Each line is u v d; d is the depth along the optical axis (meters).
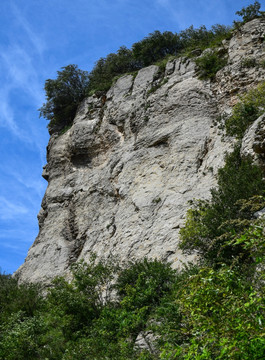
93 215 22.83
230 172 14.99
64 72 32.16
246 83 21.11
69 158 27.56
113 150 24.88
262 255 5.39
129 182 21.78
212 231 13.24
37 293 18.69
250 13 24.97
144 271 15.07
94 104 28.77
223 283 5.54
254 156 14.59
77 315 15.00
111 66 32.34
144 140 22.94
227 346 4.84
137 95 26.16
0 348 13.82
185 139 21.02
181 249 15.55
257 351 4.75
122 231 19.73
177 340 9.83
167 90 24.25
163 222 18.25
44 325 14.88
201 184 18.55
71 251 22.62
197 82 23.33
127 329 12.09
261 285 6.07
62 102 31.98
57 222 24.89
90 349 12.10
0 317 16.77
